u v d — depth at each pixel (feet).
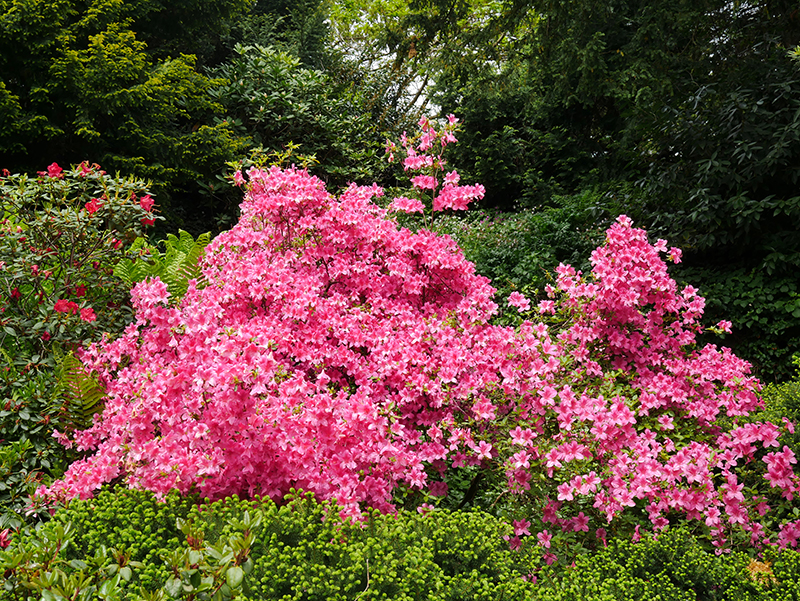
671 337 11.55
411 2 34.99
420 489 9.30
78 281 14.23
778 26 21.39
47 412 11.38
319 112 33.63
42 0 24.29
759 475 9.79
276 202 11.77
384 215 12.89
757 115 19.10
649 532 8.72
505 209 47.91
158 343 9.77
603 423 8.80
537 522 9.23
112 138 26.71
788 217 19.13
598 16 27.73
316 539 6.98
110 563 6.55
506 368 9.89
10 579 6.17
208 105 29.94
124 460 8.45
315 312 10.60
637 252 10.89
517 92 45.85
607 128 40.98
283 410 8.18
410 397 9.76
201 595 5.94
